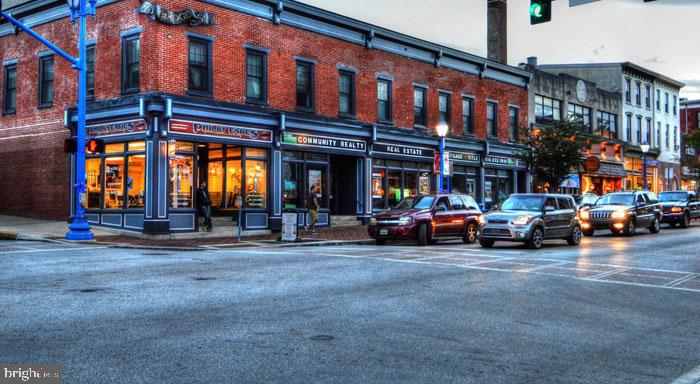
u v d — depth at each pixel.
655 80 56.78
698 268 14.34
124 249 18.20
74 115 23.97
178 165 22.23
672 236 25.61
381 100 30.34
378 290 10.38
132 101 21.69
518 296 10.05
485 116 36.31
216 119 23.08
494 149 36.53
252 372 5.55
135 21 22.31
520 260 15.43
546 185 36.25
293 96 26.31
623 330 7.75
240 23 24.36
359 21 28.72
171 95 21.55
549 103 42.44
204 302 9.01
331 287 10.62
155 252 17.30
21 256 15.43
